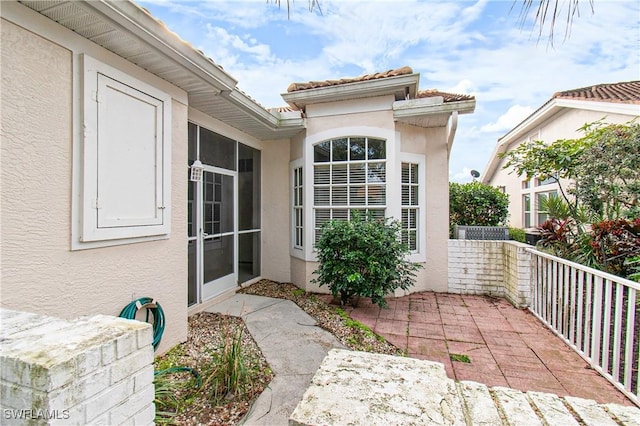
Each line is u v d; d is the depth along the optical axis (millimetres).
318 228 5961
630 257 4105
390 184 5789
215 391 2619
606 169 5012
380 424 1026
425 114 5492
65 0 2174
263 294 5945
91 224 2652
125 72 3002
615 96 7289
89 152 2637
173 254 3652
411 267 5586
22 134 2232
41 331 1505
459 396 1316
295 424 1045
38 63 2316
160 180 3414
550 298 4312
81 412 1292
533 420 1188
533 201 10398
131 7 2461
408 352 3625
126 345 1538
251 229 6703
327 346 3703
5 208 2150
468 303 5512
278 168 6980
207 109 4797
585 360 3348
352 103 5996
